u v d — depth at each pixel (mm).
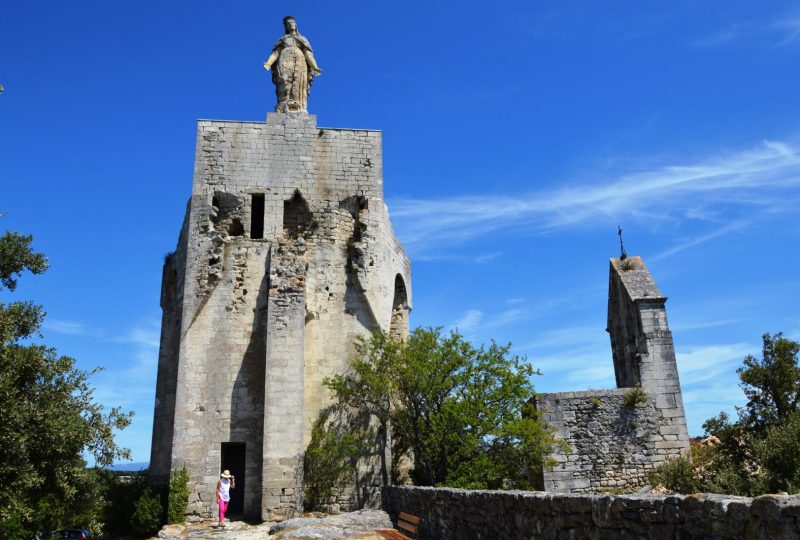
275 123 29906
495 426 21250
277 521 23406
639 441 20328
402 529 16875
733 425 18625
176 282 29297
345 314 28016
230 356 26625
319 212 29125
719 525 5902
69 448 15789
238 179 28969
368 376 24266
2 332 15461
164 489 24891
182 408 25719
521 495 9891
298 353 25094
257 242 28094
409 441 24578
